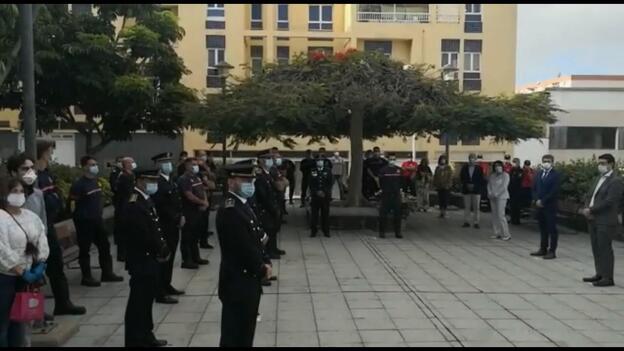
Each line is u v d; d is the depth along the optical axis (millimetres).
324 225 14516
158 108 19859
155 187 6426
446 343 6473
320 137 20797
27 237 5418
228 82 17953
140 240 6129
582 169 15961
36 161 7281
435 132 16844
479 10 36844
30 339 6043
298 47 36469
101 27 18859
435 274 10141
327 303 8156
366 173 19172
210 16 34969
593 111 39750
